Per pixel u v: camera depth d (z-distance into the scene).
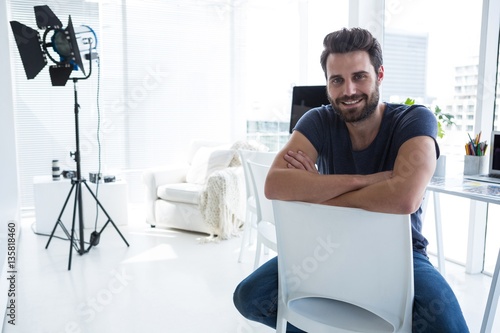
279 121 5.21
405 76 3.46
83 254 3.17
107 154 4.60
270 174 1.31
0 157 3.61
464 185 2.09
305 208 1.07
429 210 3.25
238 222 3.74
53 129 4.37
